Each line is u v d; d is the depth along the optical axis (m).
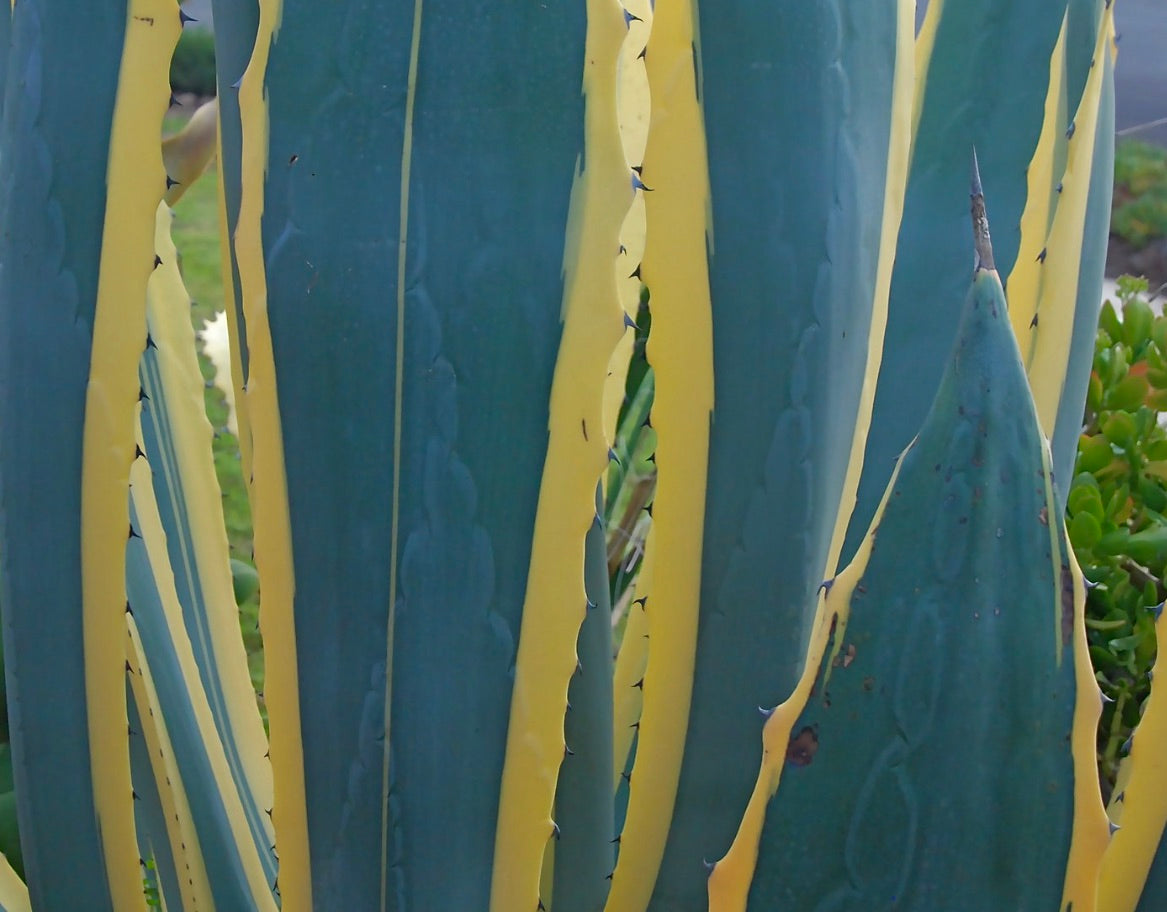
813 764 0.68
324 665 0.76
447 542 0.74
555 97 0.70
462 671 0.75
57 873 0.87
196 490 1.11
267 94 0.71
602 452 0.72
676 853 0.85
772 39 0.76
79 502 0.80
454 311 0.72
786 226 0.77
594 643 0.89
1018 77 0.99
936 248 1.01
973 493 0.66
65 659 0.83
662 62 0.76
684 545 0.81
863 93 0.79
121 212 0.77
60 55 0.76
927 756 0.68
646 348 0.79
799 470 0.80
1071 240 0.95
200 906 1.02
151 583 1.02
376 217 0.71
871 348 0.83
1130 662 1.55
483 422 0.73
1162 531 1.57
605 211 0.71
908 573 0.67
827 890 0.69
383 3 0.70
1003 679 0.67
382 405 0.72
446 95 0.70
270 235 0.72
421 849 0.77
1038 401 0.97
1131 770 0.80
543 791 0.76
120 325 0.78
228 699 1.13
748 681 0.82
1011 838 0.69
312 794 0.78
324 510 0.74
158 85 0.76
